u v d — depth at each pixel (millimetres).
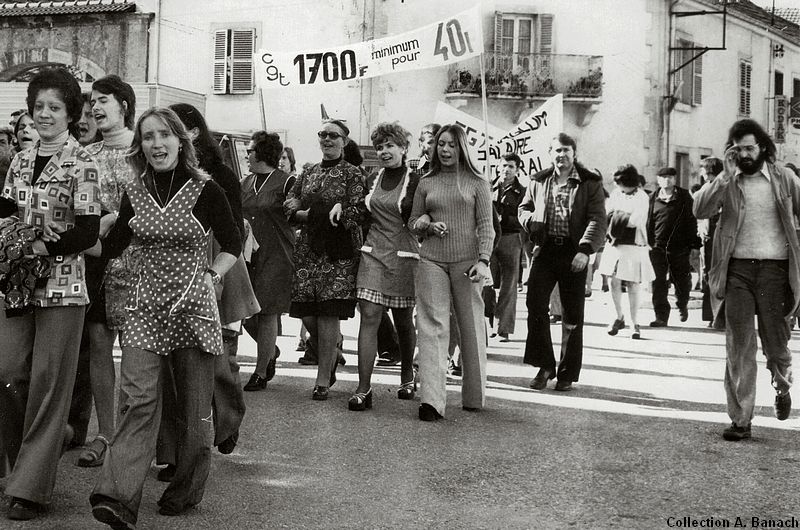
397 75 29062
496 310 12898
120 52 29812
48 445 4988
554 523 5113
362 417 7723
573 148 9000
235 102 29562
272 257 8828
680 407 8445
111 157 5938
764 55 36156
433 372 7707
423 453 6582
